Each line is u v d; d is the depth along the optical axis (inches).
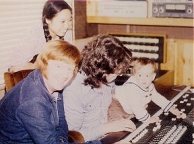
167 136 56.9
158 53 86.4
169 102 72.4
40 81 54.9
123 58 66.9
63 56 55.2
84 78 65.0
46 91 54.7
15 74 67.7
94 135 60.5
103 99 67.3
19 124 54.5
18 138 55.2
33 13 87.6
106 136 57.4
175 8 84.5
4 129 55.7
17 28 84.0
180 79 95.0
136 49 87.3
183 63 94.0
